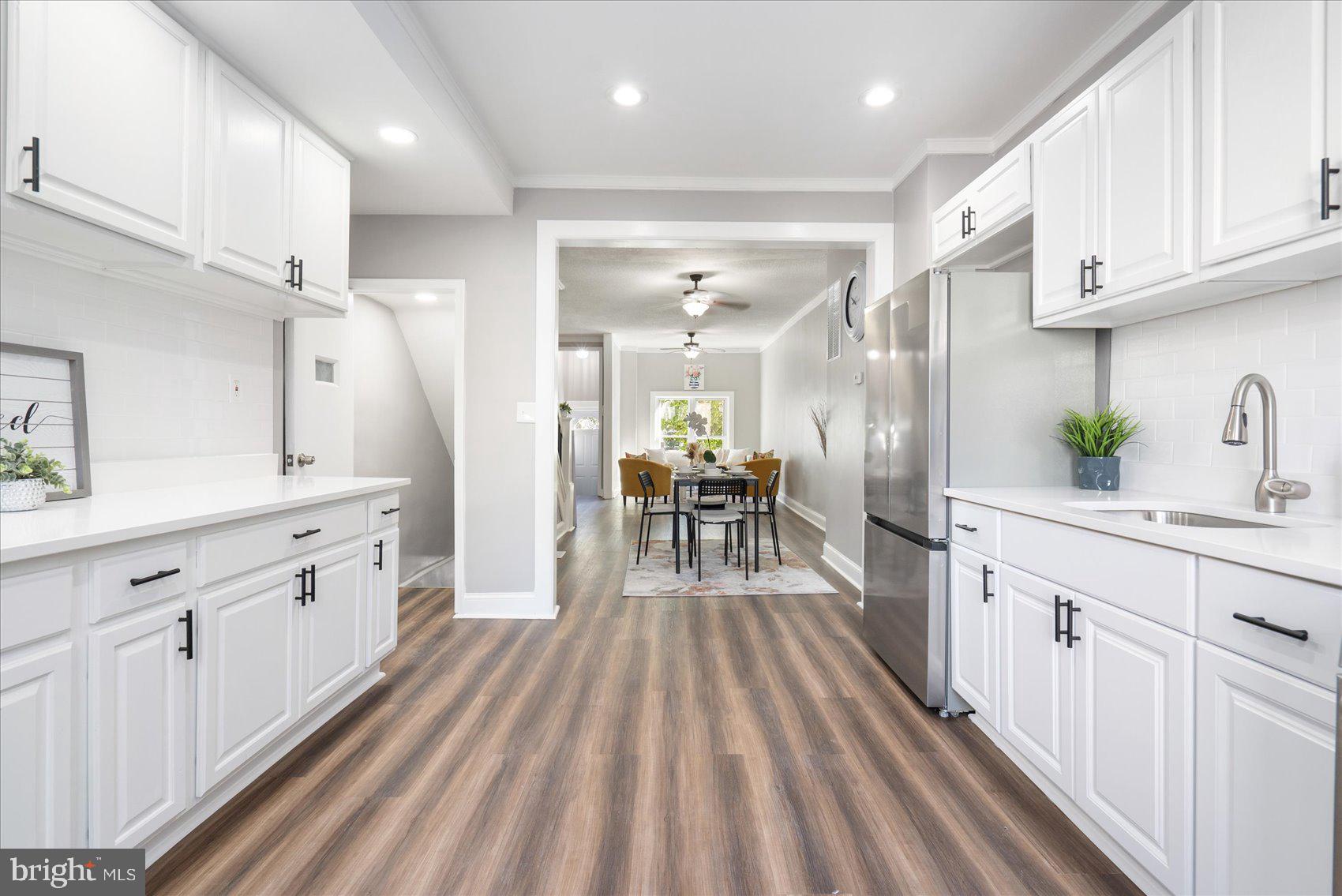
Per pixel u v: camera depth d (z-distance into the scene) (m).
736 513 4.75
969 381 2.27
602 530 6.83
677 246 3.69
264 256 2.13
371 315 4.21
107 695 1.27
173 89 1.74
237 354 2.55
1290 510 1.60
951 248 2.75
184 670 1.48
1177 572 1.25
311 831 1.59
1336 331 1.49
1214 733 1.16
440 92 2.44
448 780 1.84
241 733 1.68
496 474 3.55
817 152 3.23
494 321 3.55
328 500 2.07
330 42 1.92
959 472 2.27
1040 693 1.74
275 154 2.19
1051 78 2.56
